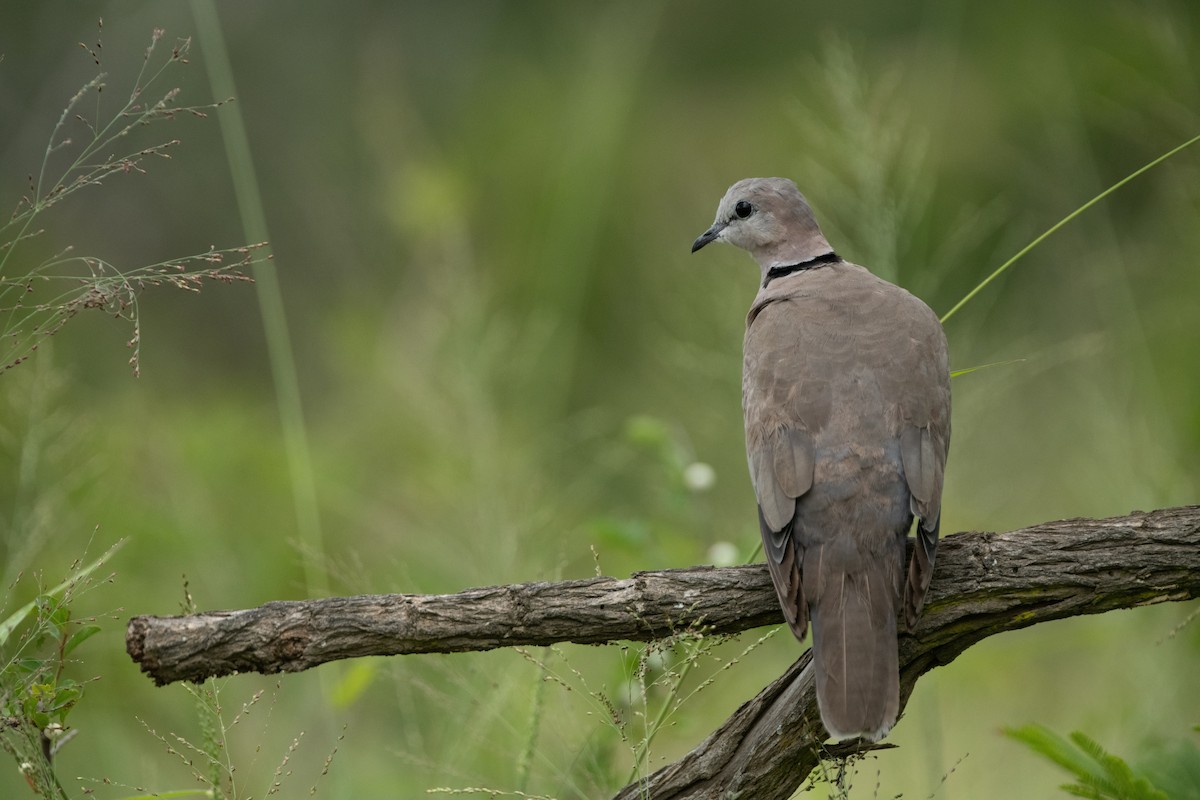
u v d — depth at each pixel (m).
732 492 13.88
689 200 18.64
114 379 16.03
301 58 20.36
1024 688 12.68
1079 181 16.91
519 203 18.23
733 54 20.14
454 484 13.05
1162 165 16.25
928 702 10.72
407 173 16.09
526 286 16.97
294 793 10.55
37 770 6.58
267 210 19.73
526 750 8.57
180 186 19.52
